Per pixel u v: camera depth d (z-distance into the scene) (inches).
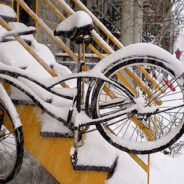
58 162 92.4
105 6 410.3
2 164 115.5
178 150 152.7
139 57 80.9
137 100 83.9
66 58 290.5
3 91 89.0
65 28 78.0
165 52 80.3
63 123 85.6
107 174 92.2
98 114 86.0
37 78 86.3
